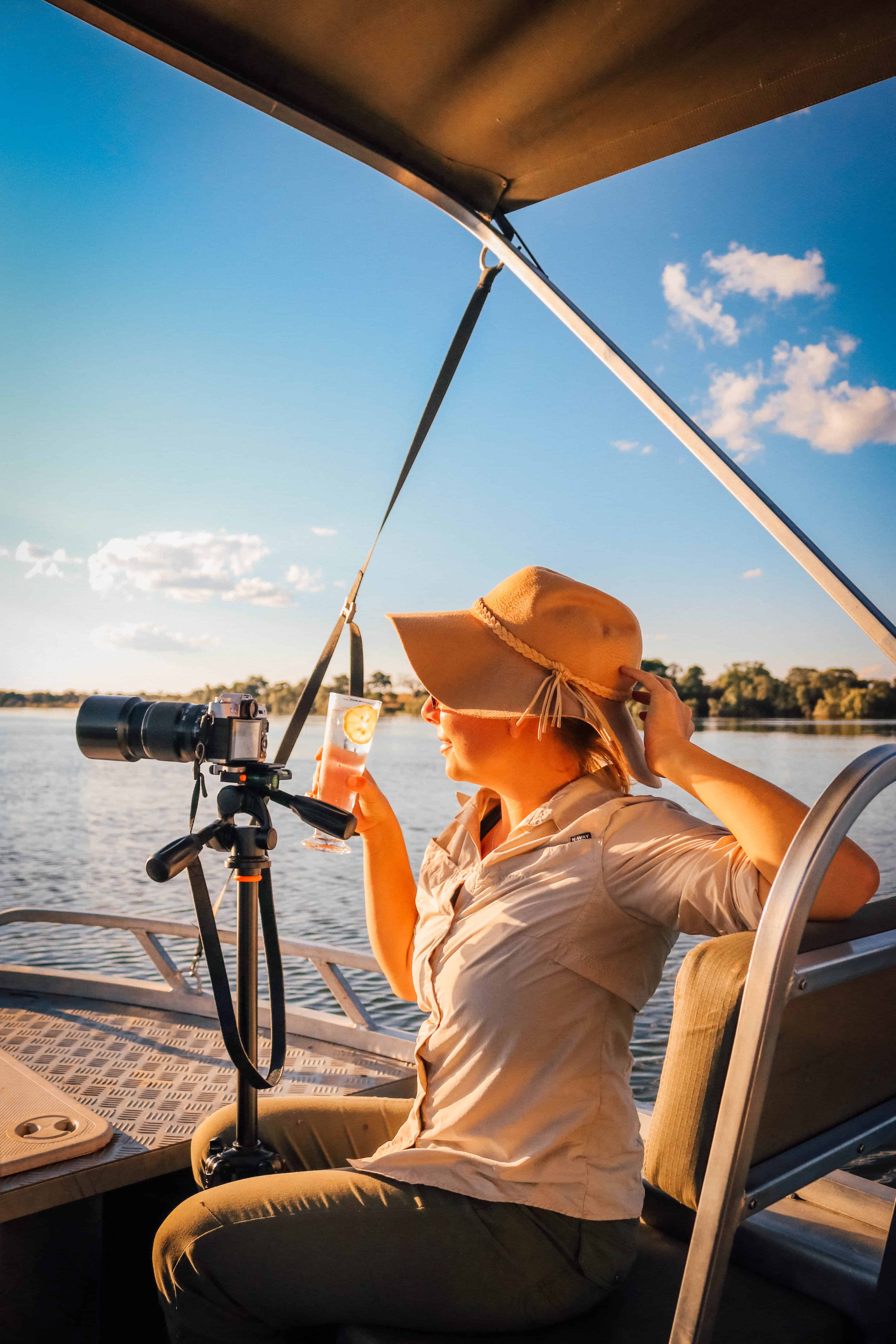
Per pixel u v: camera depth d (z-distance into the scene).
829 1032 0.98
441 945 1.32
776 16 1.40
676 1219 1.39
